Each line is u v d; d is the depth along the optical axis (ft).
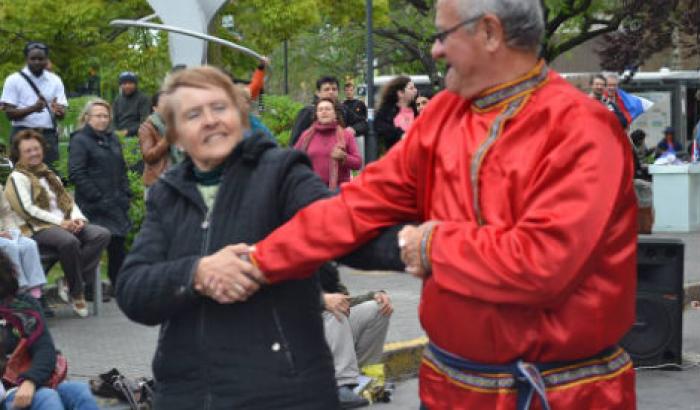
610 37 88.74
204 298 12.03
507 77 10.93
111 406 22.66
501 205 10.62
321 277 12.75
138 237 12.52
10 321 20.15
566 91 10.75
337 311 24.25
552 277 10.13
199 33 39.63
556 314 10.59
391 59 132.77
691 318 36.65
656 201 59.82
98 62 95.35
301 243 11.50
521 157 10.62
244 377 11.87
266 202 12.10
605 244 10.39
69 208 34.17
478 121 11.03
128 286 12.12
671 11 84.74
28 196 33.22
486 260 10.29
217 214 12.21
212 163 12.35
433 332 11.27
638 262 28.66
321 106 38.37
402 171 11.62
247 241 12.06
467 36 10.86
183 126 12.25
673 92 117.91
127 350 29.17
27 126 43.62
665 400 25.94
